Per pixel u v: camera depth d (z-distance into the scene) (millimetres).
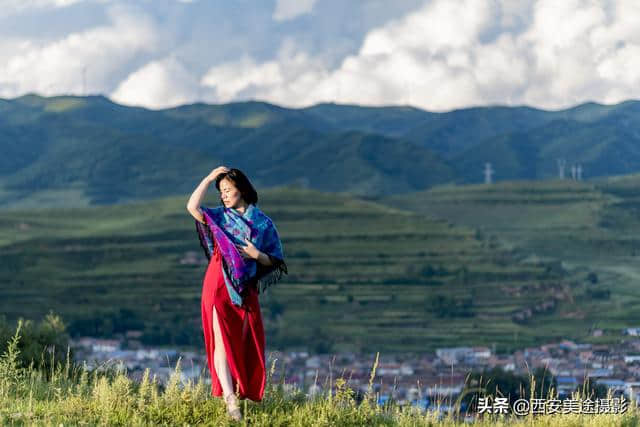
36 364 13078
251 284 9023
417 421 9336
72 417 8953
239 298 8922
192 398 9320
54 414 9078
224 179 9180
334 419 9055
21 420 8875
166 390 9547
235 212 9148
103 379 9805
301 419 8938
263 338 9211
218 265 9055
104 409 9094
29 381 11758
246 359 9148
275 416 9000
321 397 9656
